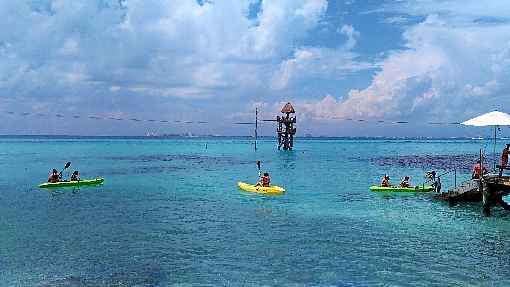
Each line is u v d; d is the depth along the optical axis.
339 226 23.86
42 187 40.16
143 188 40.66
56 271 16.52
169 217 26.38
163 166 69.31
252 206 30.42
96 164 73.19
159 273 16.36
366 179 49.53
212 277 15.97
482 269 16.64
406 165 71.12
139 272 16.47
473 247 19.52
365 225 24.08
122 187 41.38
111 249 19.33
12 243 20.20
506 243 20.17
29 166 67.81
